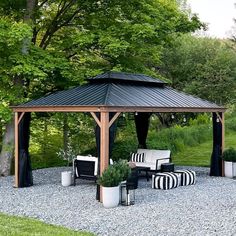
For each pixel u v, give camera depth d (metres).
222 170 16.03
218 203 10.84
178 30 17.86
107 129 11.35
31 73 14.87
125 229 8.39
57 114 18.62
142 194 12.27
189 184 14.04
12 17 17.44
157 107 12.94
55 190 13.09
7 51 15.49
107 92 12.70
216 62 29.25
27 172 13.90
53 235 7.73
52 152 22.08
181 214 9.59
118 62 17.77
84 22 17.97
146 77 15.38
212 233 7.90
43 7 18.53
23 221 9.02
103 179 10.57
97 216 9.60
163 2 18.08
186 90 29.00
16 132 13.89
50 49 18.03
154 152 16.30
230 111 33.38
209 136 26.06
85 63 18.52
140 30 15.47
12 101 15.66
